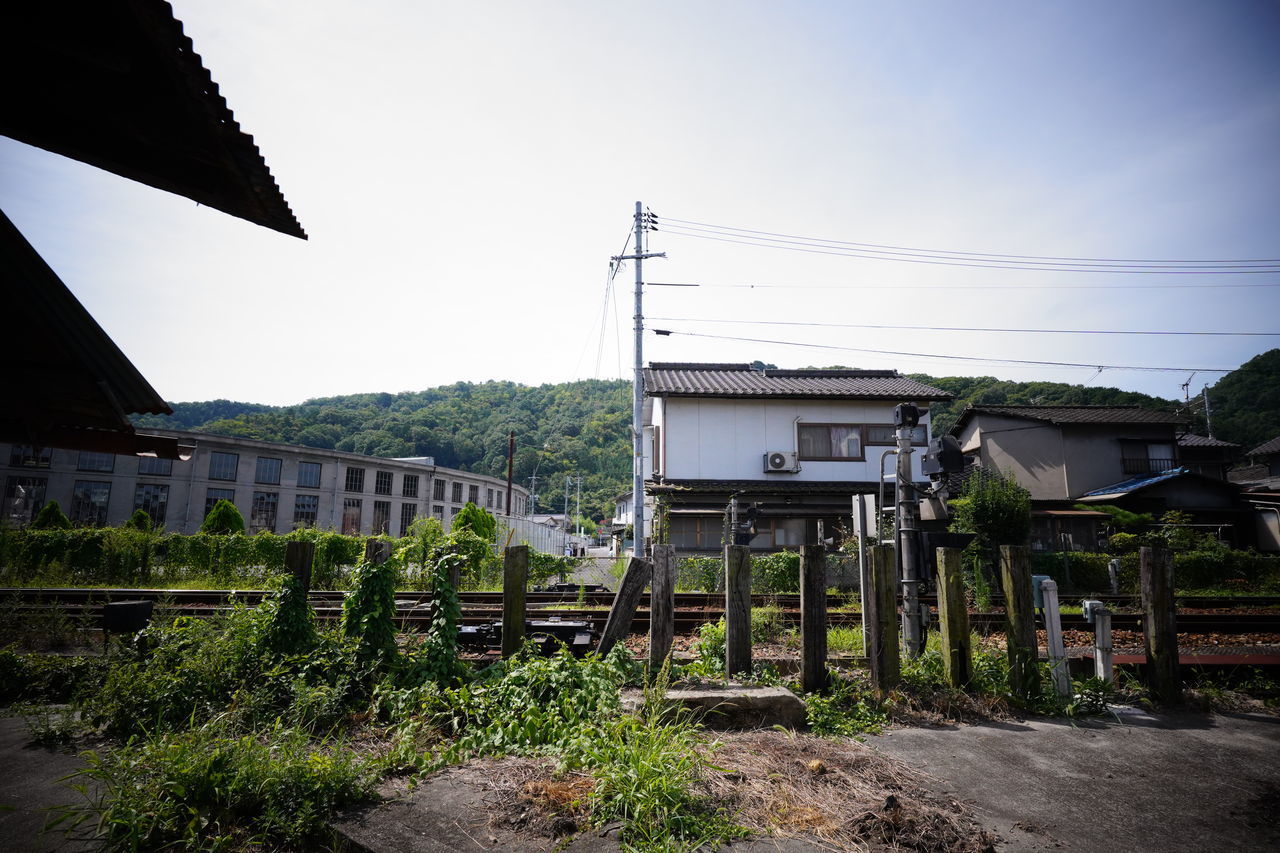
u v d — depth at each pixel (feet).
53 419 21.29
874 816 11.28
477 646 23.70
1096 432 91.20
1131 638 32.01
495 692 16.52
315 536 57.21
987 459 92.63
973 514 57.72
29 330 17.93
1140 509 81.56
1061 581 57.41
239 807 11.00
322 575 55.36
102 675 17.12
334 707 15.58
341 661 17.17
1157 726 17.72
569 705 15.71
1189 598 44.70
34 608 28.27
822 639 19.58
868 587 23.44
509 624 19.52
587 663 18.07
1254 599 44.52
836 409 76.74
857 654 23.71
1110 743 16.19
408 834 10.47
